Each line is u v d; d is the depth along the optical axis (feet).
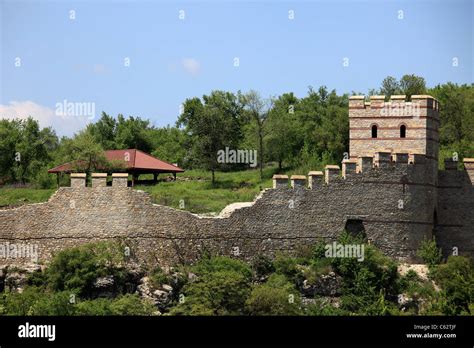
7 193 385.91
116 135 506.48
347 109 460.14
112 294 290.56
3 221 296.10
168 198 376.68
